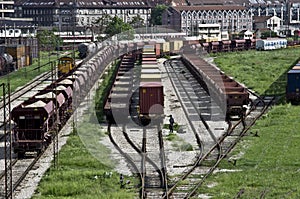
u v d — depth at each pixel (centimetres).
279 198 4875
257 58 19925
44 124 6656
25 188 5322
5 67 14912
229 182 5412
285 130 7806
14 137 6556
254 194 5000
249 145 7019
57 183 5381
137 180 5559
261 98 10994
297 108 9612
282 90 11950
